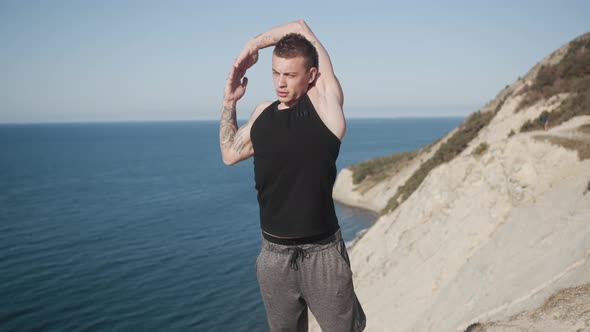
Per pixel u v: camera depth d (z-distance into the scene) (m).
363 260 24.84
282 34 2.98
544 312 7.82
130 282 31.78
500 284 12.74
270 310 2.92
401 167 59.00
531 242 13.58
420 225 22.16
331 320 2.74
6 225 51.56
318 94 2.65
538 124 24.69
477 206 18.55
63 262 37.03
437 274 17.28
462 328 12.12
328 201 2.65
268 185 2.63
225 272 33.75
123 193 76.75
